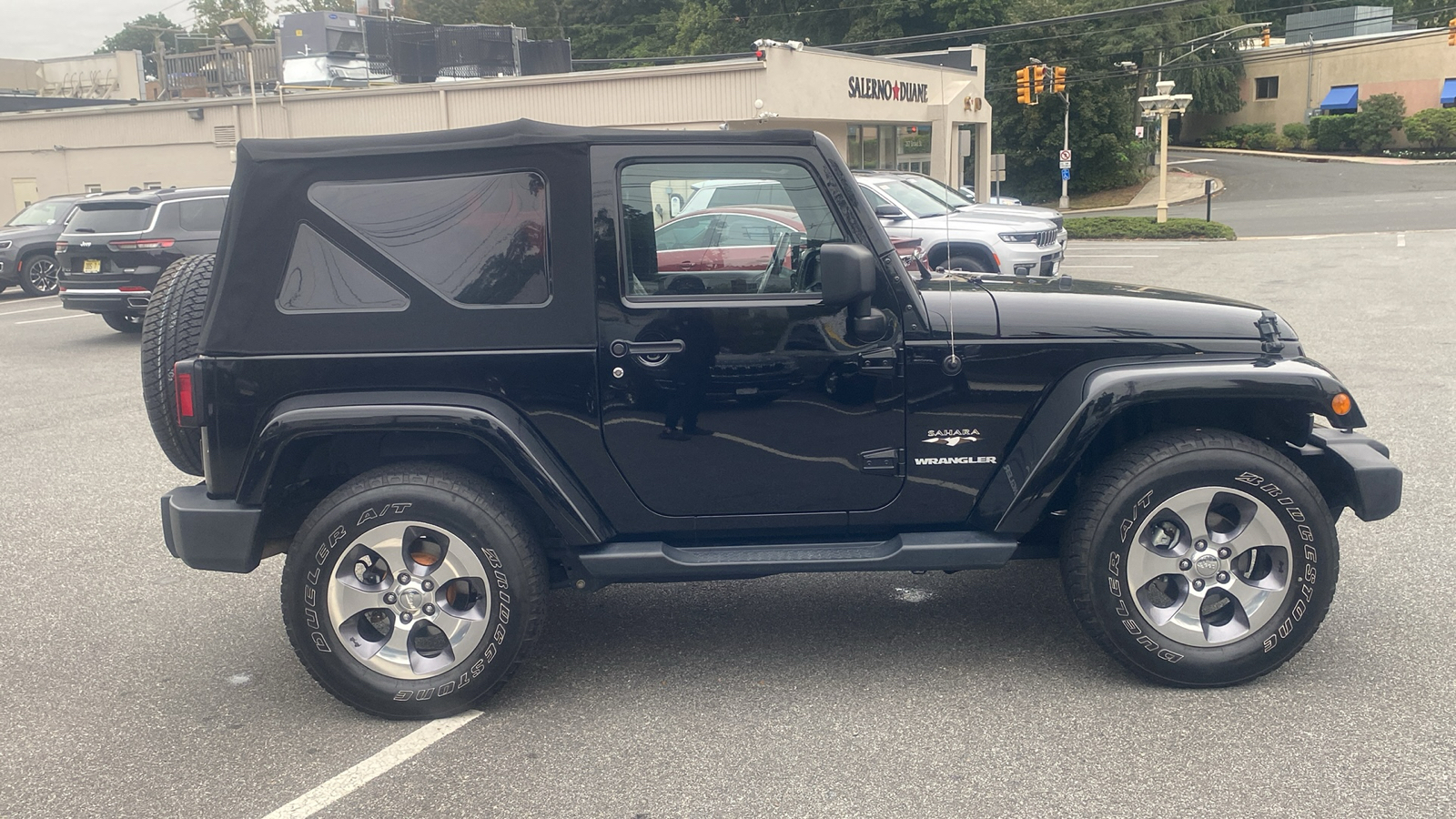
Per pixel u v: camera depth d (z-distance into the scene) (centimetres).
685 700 390
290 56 2834
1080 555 371
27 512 662
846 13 5578
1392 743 339
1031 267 1410
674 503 382
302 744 366
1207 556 368
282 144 363
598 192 364
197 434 403
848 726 364
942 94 3216
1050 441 367
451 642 373
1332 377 364
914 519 387
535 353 368
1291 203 3809
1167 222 2714
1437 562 494
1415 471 638
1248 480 362
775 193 370
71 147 3072
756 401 373
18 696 410
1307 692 376
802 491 382
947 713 371
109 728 382
